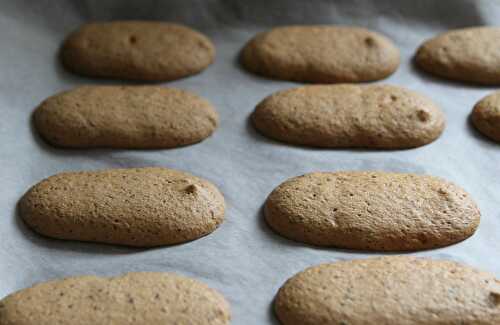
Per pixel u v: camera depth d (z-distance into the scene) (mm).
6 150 423
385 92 453
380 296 353
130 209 390
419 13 520
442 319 346
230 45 507
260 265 379
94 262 382
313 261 379
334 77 475
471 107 462
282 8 517
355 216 387
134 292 355
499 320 348
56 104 446
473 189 413
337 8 519
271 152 434
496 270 374
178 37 494
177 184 403
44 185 405
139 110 442
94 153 434
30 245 389
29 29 494
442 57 482
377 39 490
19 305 350
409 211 389
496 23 514
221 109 461
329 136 434
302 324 349
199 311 349
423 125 436
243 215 404
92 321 344
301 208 392
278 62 479
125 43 486
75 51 482
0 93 454
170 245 390
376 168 424
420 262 368
